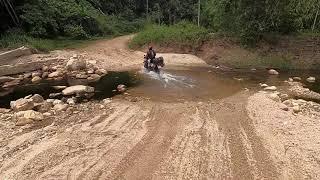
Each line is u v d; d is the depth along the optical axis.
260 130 11.38
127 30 41.41
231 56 23.30
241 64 22.67
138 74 19.30
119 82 17.58
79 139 10.55
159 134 10.98
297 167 9.12
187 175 8.73
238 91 16.27
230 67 22.17
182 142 10.45
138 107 13.52
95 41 29.09
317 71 21.59
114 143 10.31
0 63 19.28
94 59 22.20
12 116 12.52
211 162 9.34
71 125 11.67
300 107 13.83
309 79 19.14
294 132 11.19
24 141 10.41
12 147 10.04
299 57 22.78
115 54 24.00
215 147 10.16
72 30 30.14
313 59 22.59
